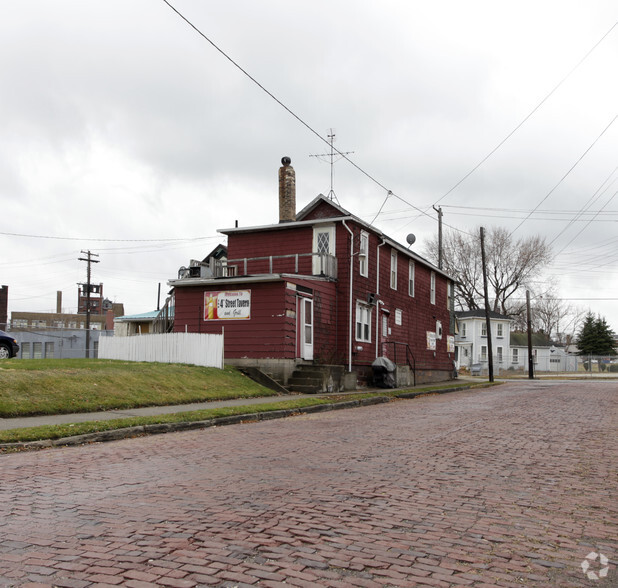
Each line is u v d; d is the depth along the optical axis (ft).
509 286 209.77
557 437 36.42
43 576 13.34
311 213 90.68
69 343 156.04
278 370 69.77
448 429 40.24
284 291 70.64
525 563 14.89
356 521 17.97
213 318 74.95
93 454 29.96
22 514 18.30
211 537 16.17
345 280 82.84
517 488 22.79
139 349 73.31
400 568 14.28
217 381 60.29
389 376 86.94
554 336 322.34
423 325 116.26
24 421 37.55
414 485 22.94
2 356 69.67
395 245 99.04
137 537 16.11
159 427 38.52
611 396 74.08
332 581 13.37
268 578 13.43
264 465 26.78
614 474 25.57
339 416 50.16
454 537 16.74
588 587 13.52
